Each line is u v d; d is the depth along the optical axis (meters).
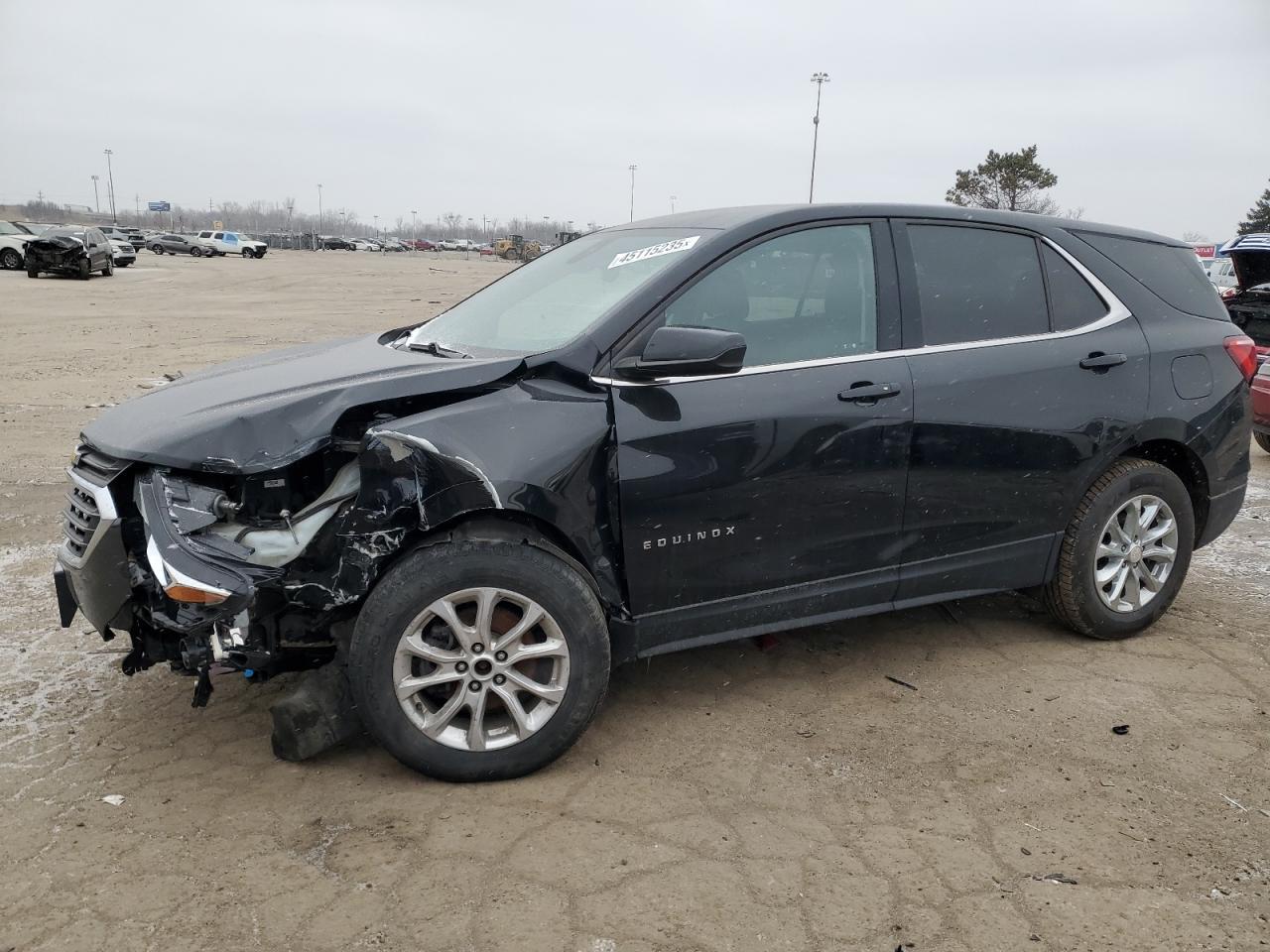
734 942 2.41
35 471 7.18
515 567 3.00
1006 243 3.96
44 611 4.56
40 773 3.18
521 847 2.79
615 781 3.14
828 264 3.60
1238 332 4.45
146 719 3.54
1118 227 4.32
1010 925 2.48
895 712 3.62
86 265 31.25
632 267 3.61
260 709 3.61
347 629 3.13
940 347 3.70
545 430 3.07
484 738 3.10
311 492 3.23
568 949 2.38
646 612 3.31
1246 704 3.70
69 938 2.41
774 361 3.42
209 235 60.09
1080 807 3.01
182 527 2.89
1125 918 2.51
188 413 3.12
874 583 3.68
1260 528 6.18
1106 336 4.03
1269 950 2.40
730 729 3.49
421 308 23.44
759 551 3.42
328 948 2.38
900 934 2.45
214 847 2.78
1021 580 4.04
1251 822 2.94
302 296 27.73
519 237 89.19
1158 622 4.54
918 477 3.63
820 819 2.93
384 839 2.82
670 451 3.21
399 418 3.04
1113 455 4.04
